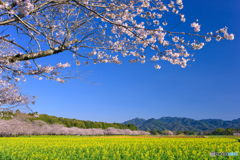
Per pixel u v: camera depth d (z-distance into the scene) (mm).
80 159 9875
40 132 58969
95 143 18812
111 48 5309
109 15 4848
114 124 125875
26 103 6297
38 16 5426
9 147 15273
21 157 10508
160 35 4848
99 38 5707
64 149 13828
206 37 4605
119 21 4859
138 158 9414
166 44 5184
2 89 6133
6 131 45562
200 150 11133
